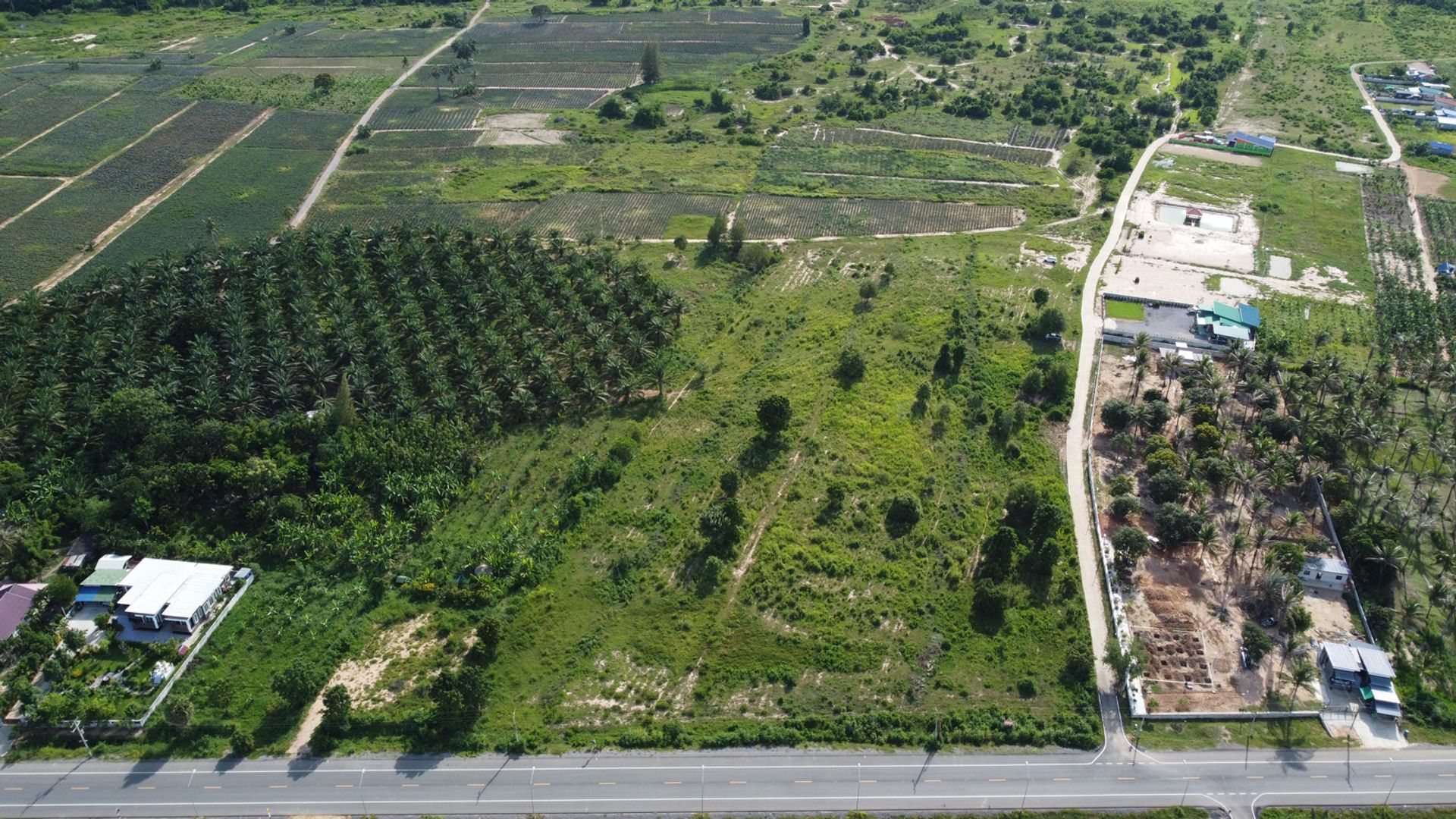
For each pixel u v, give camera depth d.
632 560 154.38
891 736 128.12
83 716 128.62
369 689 134.38
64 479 164.88
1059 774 124.12
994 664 138.25
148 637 141.75
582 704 133.00
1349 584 149.75
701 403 194.12
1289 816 118.94
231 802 121.00
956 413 189.62
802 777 124.06
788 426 184.12
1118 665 134.38
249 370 189.75
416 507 163.12
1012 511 160.50
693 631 143.00
